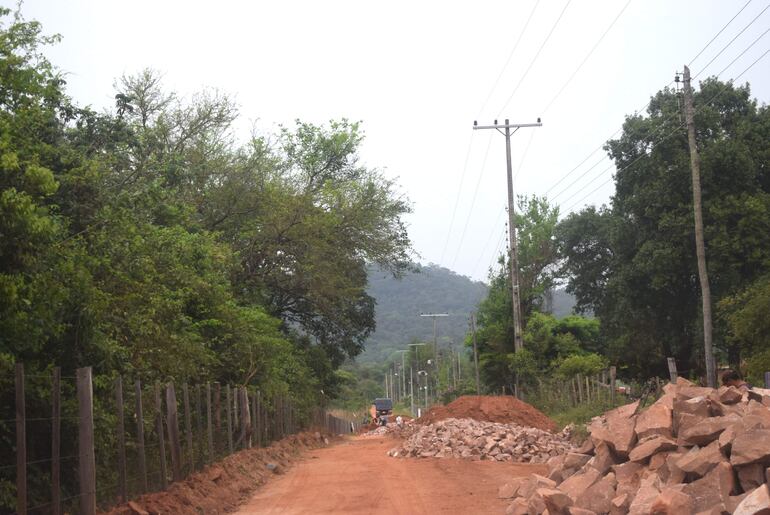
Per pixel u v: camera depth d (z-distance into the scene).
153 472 12.80
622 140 39.03
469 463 20.06
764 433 7.64
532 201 53.25
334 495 14.25
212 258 25.17
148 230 18.95
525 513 10.44
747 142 34.25
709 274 33.50
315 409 44.97
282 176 38.84
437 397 82.50
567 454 11.98
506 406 31.92
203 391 18.84
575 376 36.06
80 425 9.23
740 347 27.98
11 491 8.35
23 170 9.30
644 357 42.91
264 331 28.09
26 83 11.20
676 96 37.22
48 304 9.07
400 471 18.50
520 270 52.62
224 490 14.22
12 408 8.93
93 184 14.77
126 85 32.22
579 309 53.94
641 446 9.67
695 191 25.42
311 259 37.25
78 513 9.77
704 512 7.29
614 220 39.78
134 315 14.17
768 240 32.22
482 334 55.75
